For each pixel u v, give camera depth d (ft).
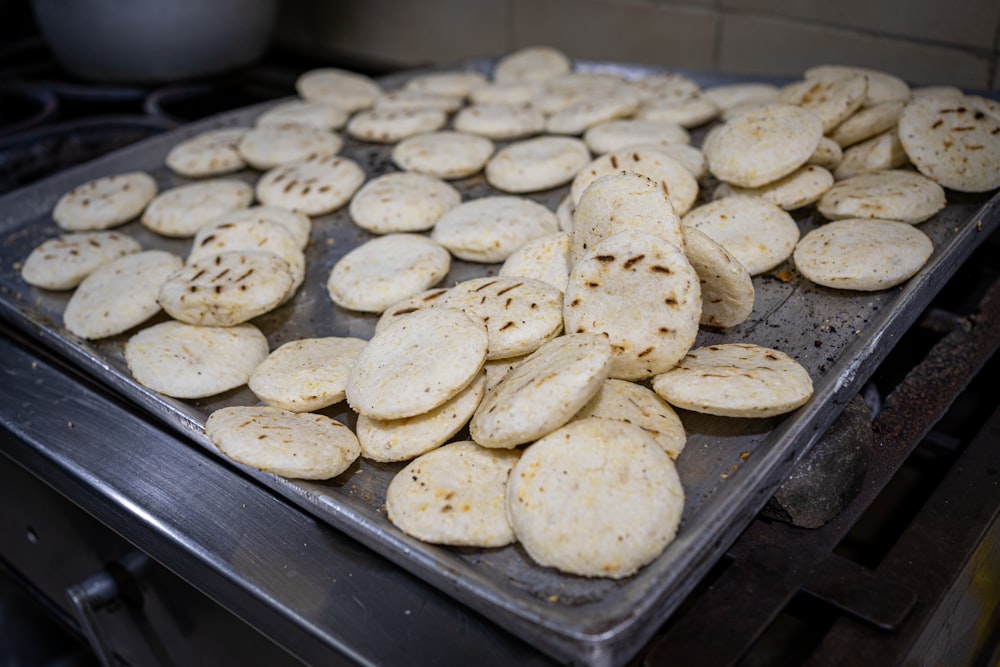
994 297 2.29
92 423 2.04
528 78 3.58
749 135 2.32
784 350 1.94
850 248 2.08
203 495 1.80
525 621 1.39
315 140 3.08
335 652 1.51
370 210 2.59
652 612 1.38
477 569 1.54
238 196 2.80
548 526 1.51
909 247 2.05
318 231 2.67
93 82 4.34
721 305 1.95
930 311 2.37
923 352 2.41
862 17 3.19
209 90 4.24
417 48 4.65
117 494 1.82
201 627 1.87
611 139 2.77
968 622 1.69
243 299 2.13
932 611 1.51
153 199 2.90
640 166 2.33
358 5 4.74
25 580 2.53
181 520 1.75
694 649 1.45
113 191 2.87
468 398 1.77
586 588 1.47
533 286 1.98
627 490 1.53
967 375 2.05
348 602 1.57
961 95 2.56
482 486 1.64
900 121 2.36
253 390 1.96
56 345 2.26
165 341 2.11
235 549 1.68
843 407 1.75
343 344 2.09
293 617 1.55
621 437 1.60
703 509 1.57
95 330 2.23
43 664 2.99
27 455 2.02
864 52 3.25
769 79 3.18
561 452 1.59
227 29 4.04
